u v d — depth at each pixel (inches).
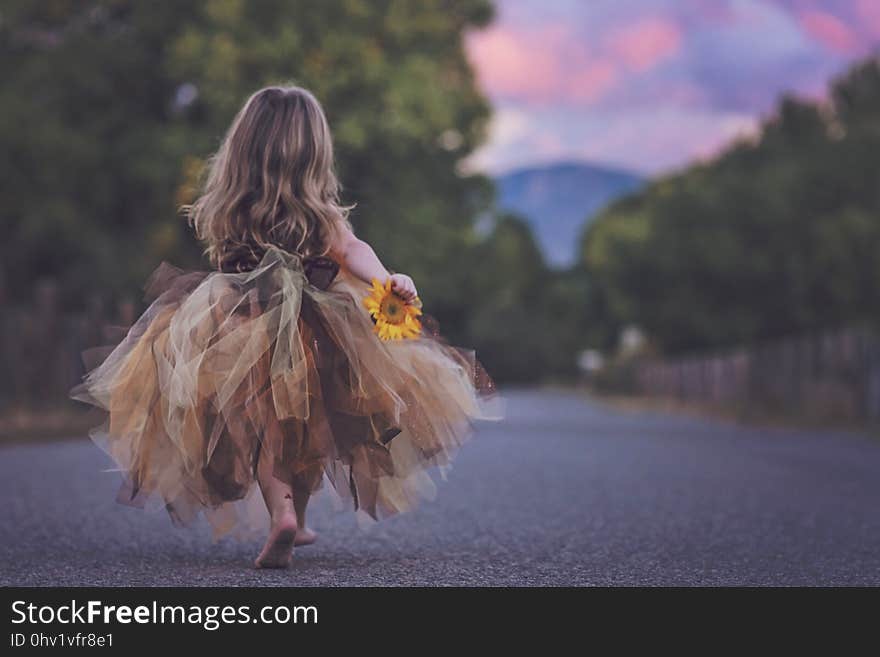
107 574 291.1
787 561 326.0
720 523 416.2
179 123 1733.5
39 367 1109.1
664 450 856.3
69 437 965.2
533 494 521.7
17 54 1807.3
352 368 306.8
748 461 741.9
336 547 348.5
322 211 318.0
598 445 919.7
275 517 297.3
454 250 1843.0
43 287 1126.4
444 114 1632.6
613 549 348.5
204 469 298.5
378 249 1641.2
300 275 311.0
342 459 305.4
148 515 418.6
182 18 1715.1
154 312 311.9
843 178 2341.3
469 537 374.6
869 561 327.0
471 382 324.8
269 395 300.5
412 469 318.3
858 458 775.1
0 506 447.5
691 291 2491.4
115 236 1707.7
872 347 1219.9
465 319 2321.6
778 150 2856.8
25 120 1622.8
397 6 1731.1
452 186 1913.1
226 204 319.0
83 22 1801.2
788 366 1510.8
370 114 1567.4
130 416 307.7
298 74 1542.8
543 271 6702.8
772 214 2367.1
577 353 6432.1
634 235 2608.3
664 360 2925.7
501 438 1028.5
